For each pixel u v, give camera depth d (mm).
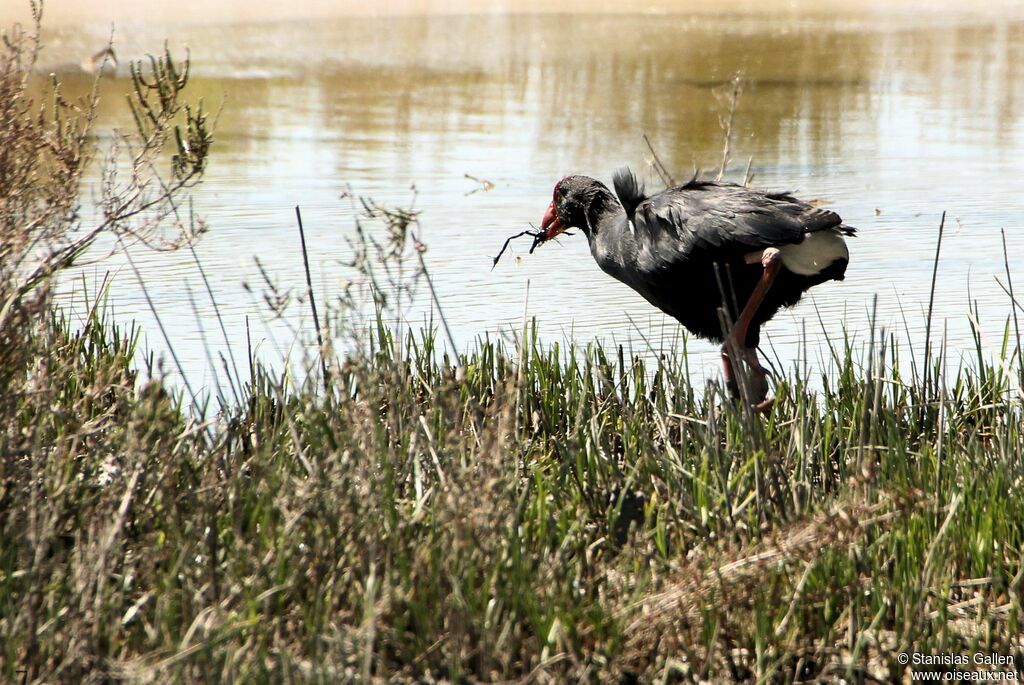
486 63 37156
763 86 33250
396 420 9031
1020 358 11023
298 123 26938
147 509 7746
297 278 15695
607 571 8086
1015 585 8203
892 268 16656
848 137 26141
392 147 24500
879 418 10039
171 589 7055
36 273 8773
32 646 6680
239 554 7297
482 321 14672
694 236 10289
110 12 44281
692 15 49594
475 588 7438
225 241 17312
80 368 10430
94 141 21844
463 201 20031
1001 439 9984
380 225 18188
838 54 39156
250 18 45281
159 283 15609
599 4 52688
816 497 8727
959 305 15164
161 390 8117
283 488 7922
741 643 7492
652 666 7172
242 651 6684
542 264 17078
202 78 32781
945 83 33625
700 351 13922
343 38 41562
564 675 7102
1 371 7875
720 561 7539
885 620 7891
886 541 8258
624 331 14523
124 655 6855
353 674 6629
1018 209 19625
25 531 7328
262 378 10070
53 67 32500
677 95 31922
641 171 22859
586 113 29281
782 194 10461
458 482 7641
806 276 10516
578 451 9844
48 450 8266
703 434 9562
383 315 14258
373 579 6836
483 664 7055
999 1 53438
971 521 8719
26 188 8797
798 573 7816
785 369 13086
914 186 21266
